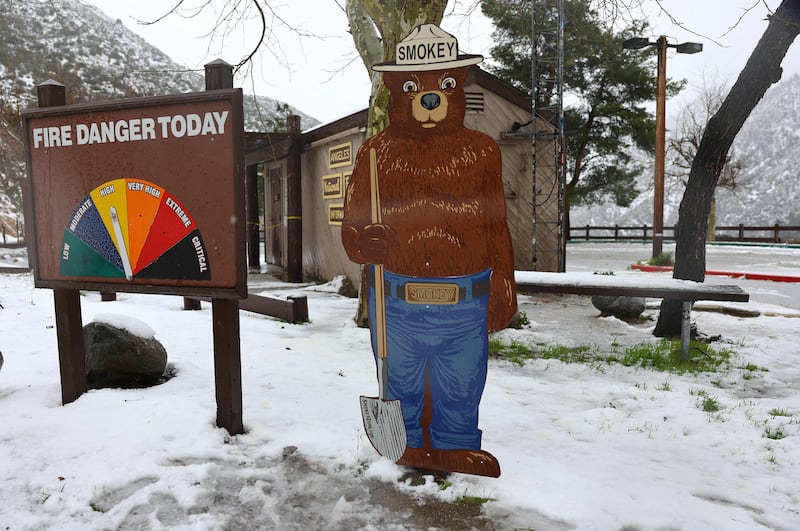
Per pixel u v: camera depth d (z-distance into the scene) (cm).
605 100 2833
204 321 766
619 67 2648
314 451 368
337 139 1241
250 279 1480
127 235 395
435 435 333
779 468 353
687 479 335
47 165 414
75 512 291
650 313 977
